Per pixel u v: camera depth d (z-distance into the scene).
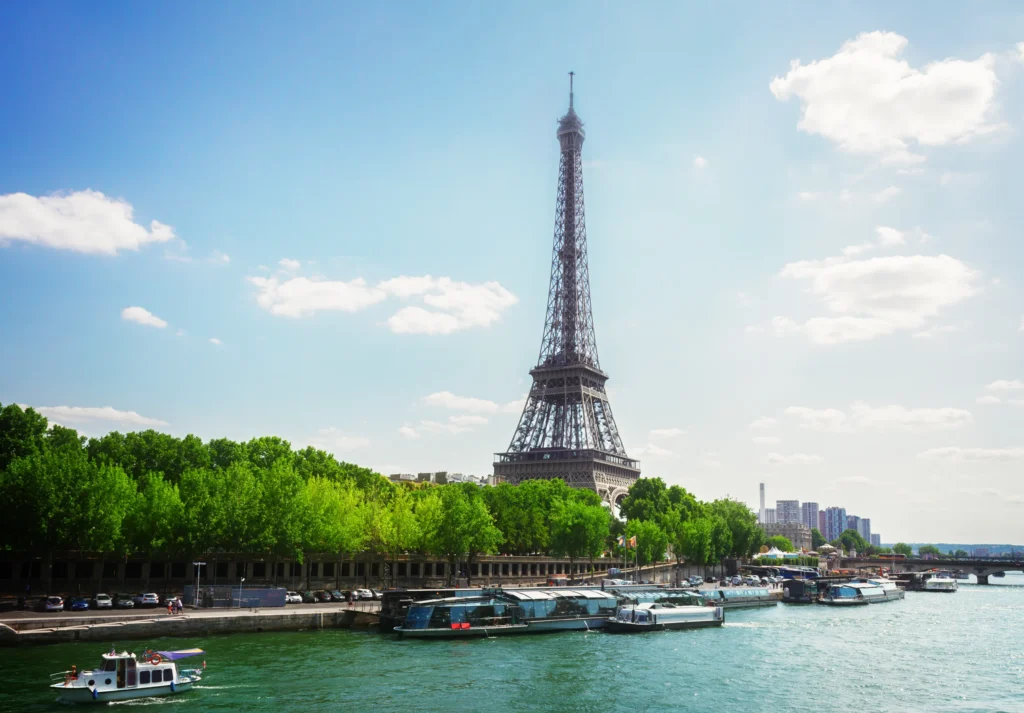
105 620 109.06
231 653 103.12
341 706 79.88
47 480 127.31
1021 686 99.12
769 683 97.94
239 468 155.75
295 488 152.50
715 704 86.62
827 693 93.56
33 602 123.56
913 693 94.62
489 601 133.62
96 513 130.38
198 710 76.94
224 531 143.12
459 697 85.38
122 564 142.12
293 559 153.75
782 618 177.50
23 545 127.88
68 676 79.56
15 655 95.12
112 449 167.25
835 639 139.12
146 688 80.44
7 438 150.88
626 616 142.38
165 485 147.38
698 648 123.31
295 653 104.75
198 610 125.69
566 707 83.19
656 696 89.31
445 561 195.00
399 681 91.38
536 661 106.69
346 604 142.25
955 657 121.12
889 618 182.38
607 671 101.69
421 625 123.31
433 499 179.62
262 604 133.62
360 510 173.12
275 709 78.06
